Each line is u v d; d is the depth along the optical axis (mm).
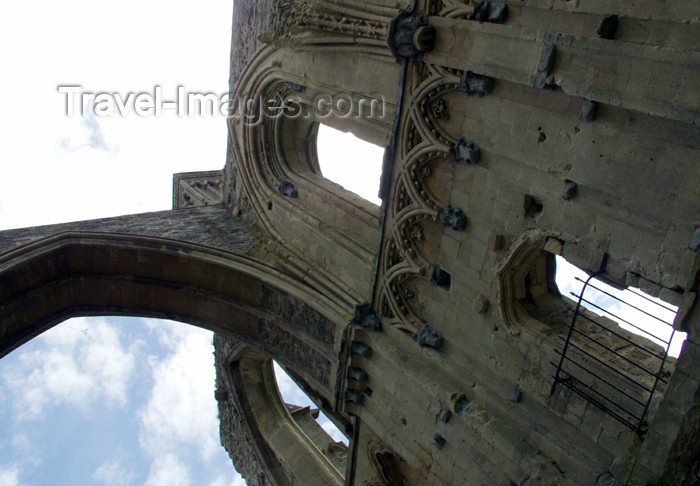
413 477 12086
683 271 6785
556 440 8867
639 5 6680
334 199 14102
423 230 10852
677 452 6445
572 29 7402
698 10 6184
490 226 9445
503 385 9852
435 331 11055
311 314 13398
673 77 6363
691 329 6238
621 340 9242
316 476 18750
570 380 8695
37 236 13547
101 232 13742
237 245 15125
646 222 7176
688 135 6656
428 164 10305
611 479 8023
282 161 15672
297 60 13148
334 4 11336
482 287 9852
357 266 12742
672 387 6477
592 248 7836
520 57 8008
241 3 15375
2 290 12062
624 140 7277
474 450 10023
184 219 16453
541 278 9844
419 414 11172
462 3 8828
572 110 7805
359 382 12578
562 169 8078
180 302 15055
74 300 13922
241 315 15133
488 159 9242
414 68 9875
